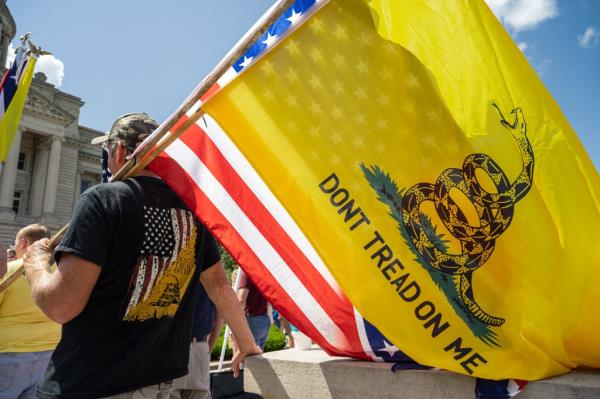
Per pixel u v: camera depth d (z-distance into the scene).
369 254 1.82
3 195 41.94
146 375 1.60
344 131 1.89
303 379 2.30
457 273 1.80
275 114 1.90
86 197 1.61
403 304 1.78
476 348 1.74
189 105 1.79
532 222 1.84
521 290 1.79
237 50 1.66
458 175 1.85
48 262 1.71
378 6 1.95
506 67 1.95
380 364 2.16
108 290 1.58
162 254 1.75
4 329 3.24
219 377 3.74
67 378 1.50
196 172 2.14
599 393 1.57
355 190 1.85
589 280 1.85
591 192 1.93
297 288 2.24
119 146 2.04
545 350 1.76
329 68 1.91
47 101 46.06
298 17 2.02
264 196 2.29
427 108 1.89
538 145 1.92
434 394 1.91
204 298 3.09
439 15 1.95
